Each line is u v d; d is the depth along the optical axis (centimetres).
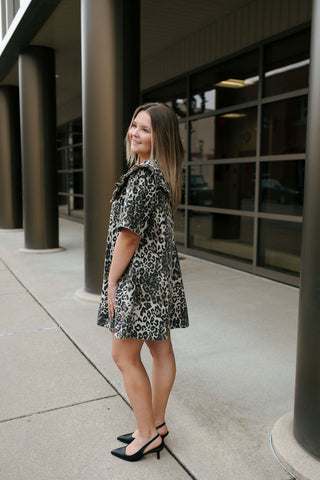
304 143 549
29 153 807
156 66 860
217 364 331
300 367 217
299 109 553
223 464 216
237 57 654
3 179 1141
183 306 225
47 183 821
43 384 299
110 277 206
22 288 562
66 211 1545
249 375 312
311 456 211
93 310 467
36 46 775
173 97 832
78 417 258
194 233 802
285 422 242
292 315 448
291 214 575
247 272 654
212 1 591
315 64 197
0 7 796
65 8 595
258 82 614
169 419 256
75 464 217
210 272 655
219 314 451
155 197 200
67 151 1498
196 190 787
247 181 656
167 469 214
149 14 638
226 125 694
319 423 207
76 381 304
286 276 580
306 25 528
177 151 215
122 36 515
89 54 476
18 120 1133
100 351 355
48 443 233
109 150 483
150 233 204
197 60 733
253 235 647
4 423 252
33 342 377
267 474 209
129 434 234
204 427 248
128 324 201
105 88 475
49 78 794
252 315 448
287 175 578
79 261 737
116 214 214
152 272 202
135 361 218
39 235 826
